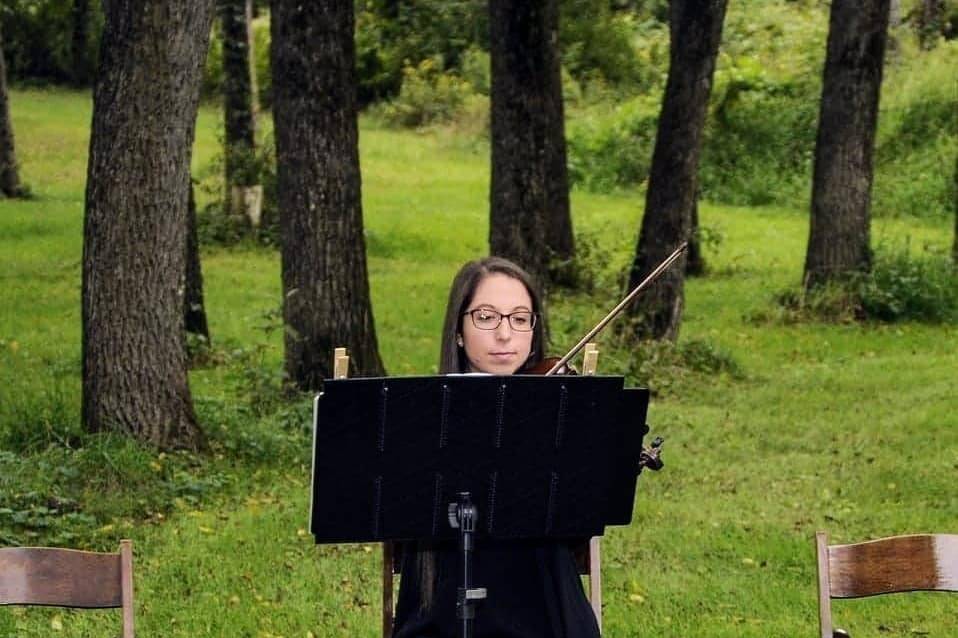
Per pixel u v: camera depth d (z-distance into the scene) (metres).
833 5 19.97
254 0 48.53
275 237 26.20
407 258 26.05
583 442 5.12
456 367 5.67
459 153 40.09
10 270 22.45
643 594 8.91
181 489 10.55
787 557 9.64
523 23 15.42
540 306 5.75
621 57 41.16
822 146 20.33
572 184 35.56
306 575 9.05
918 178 32.91
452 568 5.55
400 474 5.02
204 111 42.28
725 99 36.31
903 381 15.91
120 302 11.02
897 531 10.30
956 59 37.50
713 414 14.28
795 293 20.58
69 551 5.33
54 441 11.14
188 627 8.10
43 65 48.28
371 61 45.66
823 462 12.30
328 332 13.45
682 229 16.81
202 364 16.28
